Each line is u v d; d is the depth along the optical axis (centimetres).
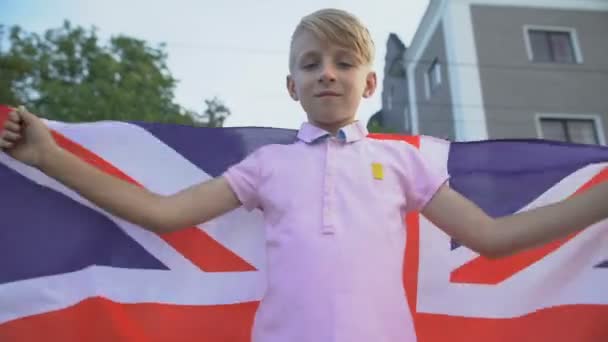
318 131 157
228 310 174
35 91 1145
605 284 170
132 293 169
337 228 137
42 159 145
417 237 183
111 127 185
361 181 146
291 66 167
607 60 1186
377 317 128
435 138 195
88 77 1252
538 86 1151
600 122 1138
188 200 147
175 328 170
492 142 192
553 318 171
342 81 155
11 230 164
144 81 1268
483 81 1145
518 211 184
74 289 164
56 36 1234
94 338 161
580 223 136
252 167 156
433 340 175
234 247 180
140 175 182
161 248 175
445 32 1210
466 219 145
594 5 1214
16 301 159
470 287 179
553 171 187
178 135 188
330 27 157
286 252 137
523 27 1188
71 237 168
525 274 178
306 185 146
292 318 129
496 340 174
